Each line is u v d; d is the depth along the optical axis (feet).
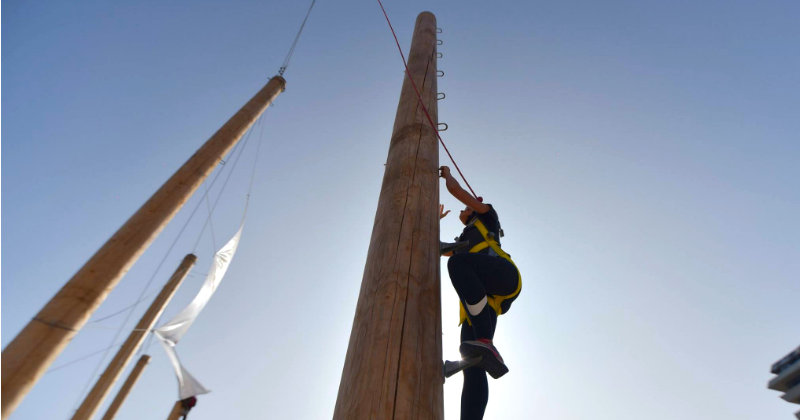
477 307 6.85
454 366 6.14
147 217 19.42
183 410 24.97
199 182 24.53
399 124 9.26
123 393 41.81
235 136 29.55
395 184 7.42
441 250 7.91
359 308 5.77
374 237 6.73
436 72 12.13
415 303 5.49
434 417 4.60
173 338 46.06
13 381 9.26
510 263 7.71
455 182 8.50
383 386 4.54
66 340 11.27
